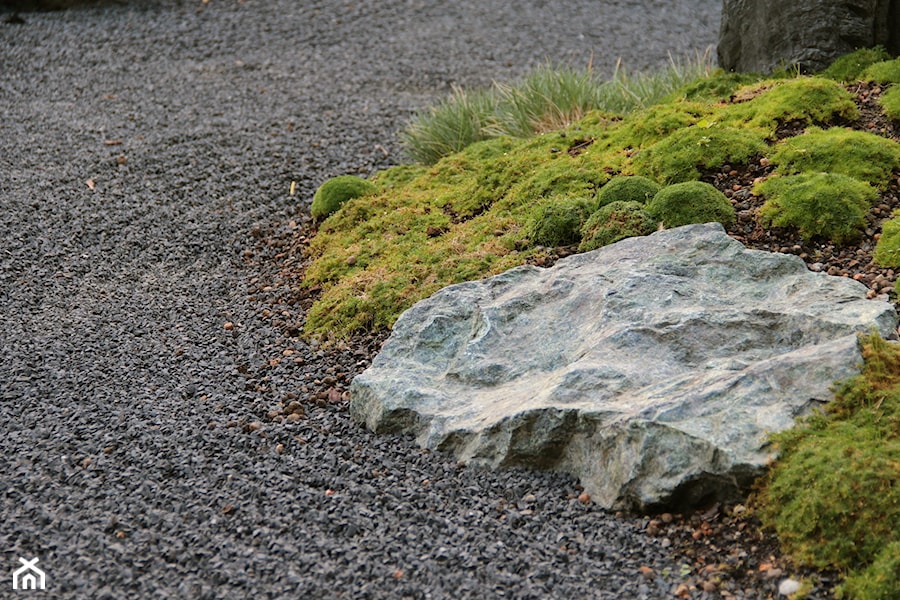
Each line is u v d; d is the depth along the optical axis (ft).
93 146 25.82
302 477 12.67
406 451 13.35
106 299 18.37
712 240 14.74
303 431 13.91
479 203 19.19
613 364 12.74
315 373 15.52
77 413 14.16
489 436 12.82
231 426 13.93
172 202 22.66
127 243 20.75
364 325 16.46
